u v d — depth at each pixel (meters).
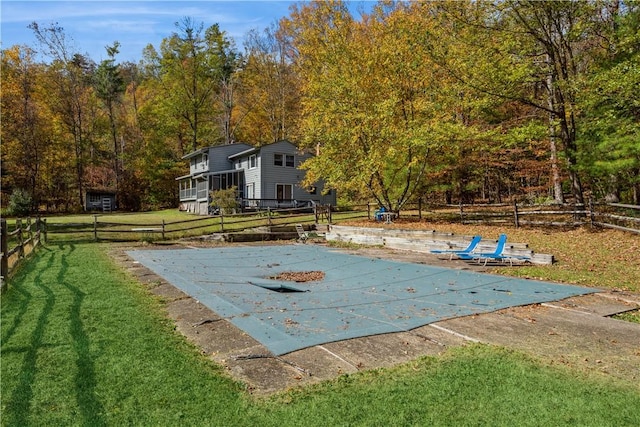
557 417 2.99
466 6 13.38
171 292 6.80
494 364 3.92
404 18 16.70
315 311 5.77
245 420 2.96
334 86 17.45
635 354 4.20
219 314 5.54
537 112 17.31
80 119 38.12
